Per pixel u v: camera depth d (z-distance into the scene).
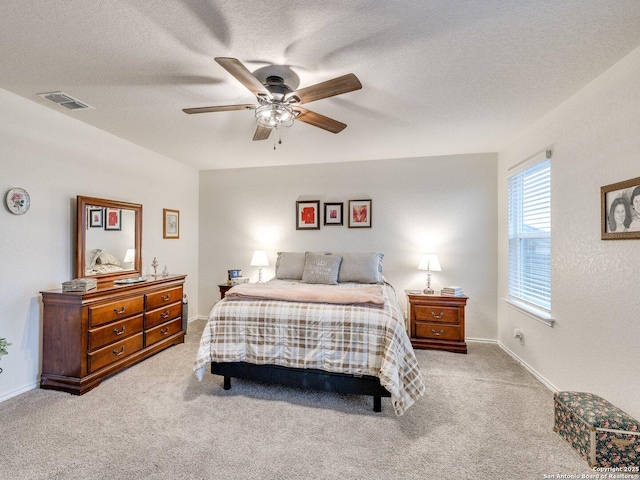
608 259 1.94
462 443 1.87
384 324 2.23
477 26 1.54
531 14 1.46
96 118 2.78
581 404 1.82
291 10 1.43
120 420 2.08
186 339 3.79
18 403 2.27
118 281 3.09
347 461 1.71
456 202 3.95
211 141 3.41
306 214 4.42
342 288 2.90
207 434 1.94
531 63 1.88
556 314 2.49
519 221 3.29
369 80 2.08
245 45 1.70
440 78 2.05
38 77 2.05
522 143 3.12
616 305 1.87
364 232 4.23
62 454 1.74
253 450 1.79
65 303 2.44
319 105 2.47
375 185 4.20
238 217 4.67
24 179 2.42
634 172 1.74
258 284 3.04
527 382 2.69
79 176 2.87
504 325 3.60
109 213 3.13
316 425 2.05
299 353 2.33
